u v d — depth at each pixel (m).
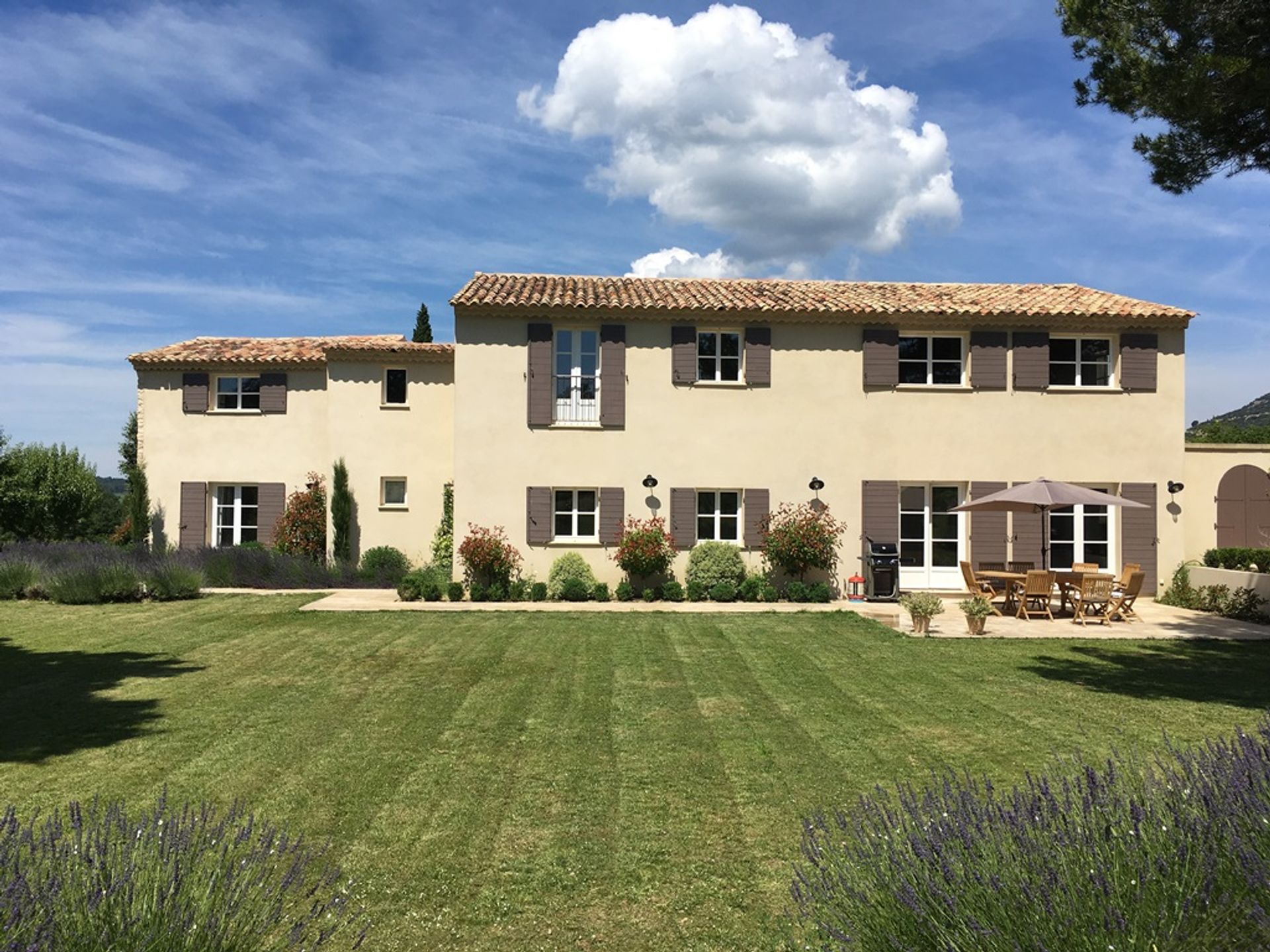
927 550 17.77
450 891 4.96
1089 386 17.91
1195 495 17.81
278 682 10.04
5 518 25.77
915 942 3.29
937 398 17.56
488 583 16.91
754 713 8.77
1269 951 3.03
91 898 3.24
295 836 5.69
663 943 4.43
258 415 21.95
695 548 17.14
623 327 17.30
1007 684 10.09
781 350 17.50
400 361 20.75
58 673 10.45
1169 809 3.74
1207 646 12.60
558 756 7.38
